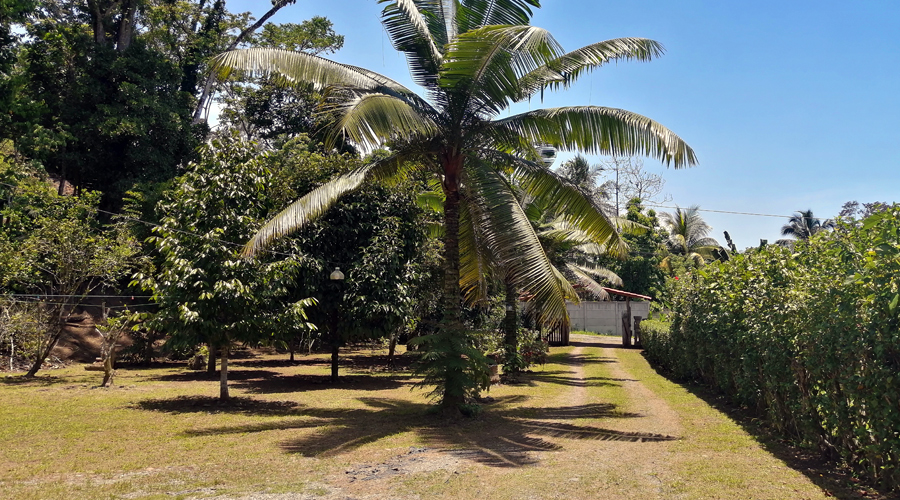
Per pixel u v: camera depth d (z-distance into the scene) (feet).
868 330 16.42
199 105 93.86
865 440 17.44
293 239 43.98
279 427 29.96
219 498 18.01
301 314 36.60
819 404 19.89
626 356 76.64
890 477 16.87
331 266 47.52
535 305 28.17
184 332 34.76
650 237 128.47
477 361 31.45
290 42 96.94
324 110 31.91
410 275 49.39
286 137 99.81
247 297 34.60
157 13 93.20
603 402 37.47
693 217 139.54
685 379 49.67
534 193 32.78
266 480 20.02
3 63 64.54
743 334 28.37
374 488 18.94
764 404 29.63
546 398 39.78
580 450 24.07
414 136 31.22
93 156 75.61
